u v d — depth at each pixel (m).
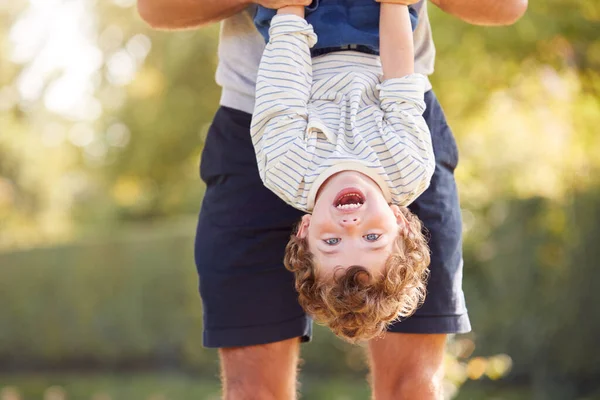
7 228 17.30
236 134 2.61
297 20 2.35
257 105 2.35
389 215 2.30
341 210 2.28
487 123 8.24
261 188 2.59
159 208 19.23
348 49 2.45
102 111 17.08
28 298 14.93
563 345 8.14
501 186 8.69
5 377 14.60
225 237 2.60
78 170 18.84
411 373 2.54
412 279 2.34
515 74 7.09
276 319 2.56
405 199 2.34
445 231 2.56
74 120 17.56
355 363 11.45
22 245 16.56
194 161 17.02
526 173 8.84
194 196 16.78
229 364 2.61
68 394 12.80
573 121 7.65
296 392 2.72
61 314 14.70
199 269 2.64
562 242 8.08
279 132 2.32
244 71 2.61
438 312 2.53
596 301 7.90
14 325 15.03
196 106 15.75
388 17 2.38
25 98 16.38
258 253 2.57
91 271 14.40
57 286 14.69
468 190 8.09
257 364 2.58
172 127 15.97
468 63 6.89
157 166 17.12
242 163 2.60
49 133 17.31
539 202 8.30
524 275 8.34
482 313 8.62
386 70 2.38
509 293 8.45
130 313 14.09
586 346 8.02
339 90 2.40
